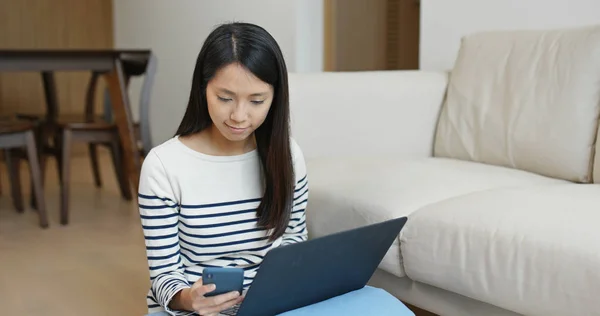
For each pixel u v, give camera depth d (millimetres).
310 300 1145
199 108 1188
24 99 5148
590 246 1229
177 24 4750
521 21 2621
